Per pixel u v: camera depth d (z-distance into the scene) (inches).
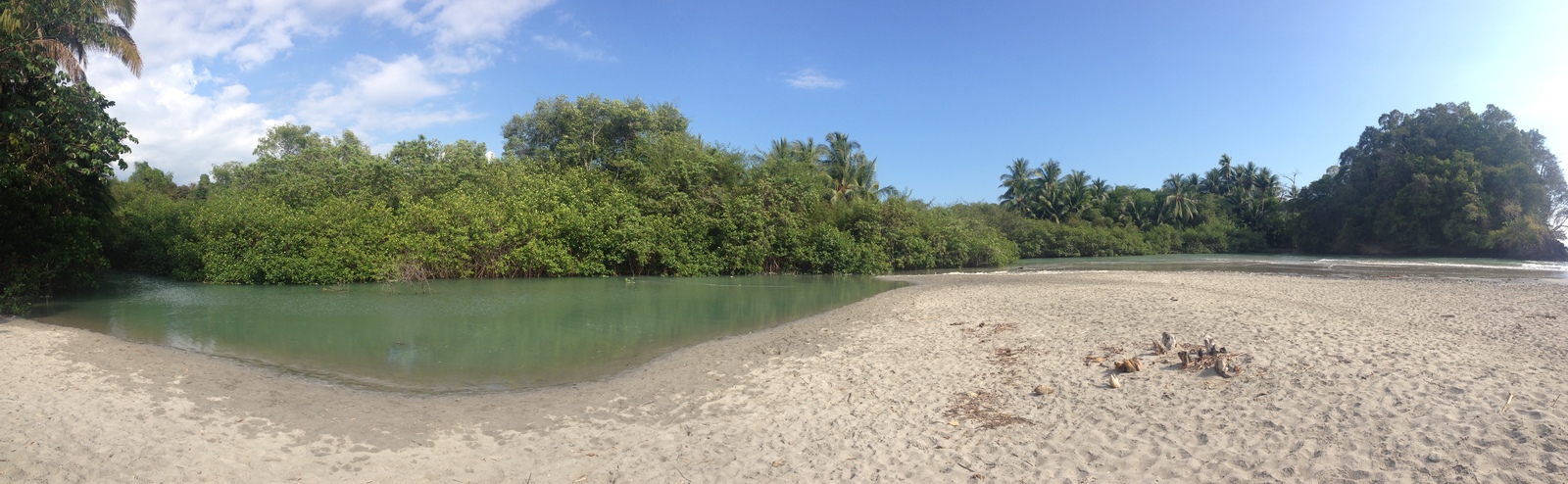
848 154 1814.7
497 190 1101.1
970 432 255.0
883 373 353.1
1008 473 214.4
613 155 1364.4
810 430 264.8
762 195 1204.5
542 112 1445.6
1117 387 297.4
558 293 802.2
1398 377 279.6
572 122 1391.5
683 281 994.1
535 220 1019.9
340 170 1095.6
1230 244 2664.9
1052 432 249.0
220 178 1899.6
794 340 463.2
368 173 1073.5
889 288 879.1
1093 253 2413.9
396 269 882.8
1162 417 255.3
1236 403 265.3
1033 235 2319.1
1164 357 343.9
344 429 267.0
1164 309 531.5
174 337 470.9
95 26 662.5
